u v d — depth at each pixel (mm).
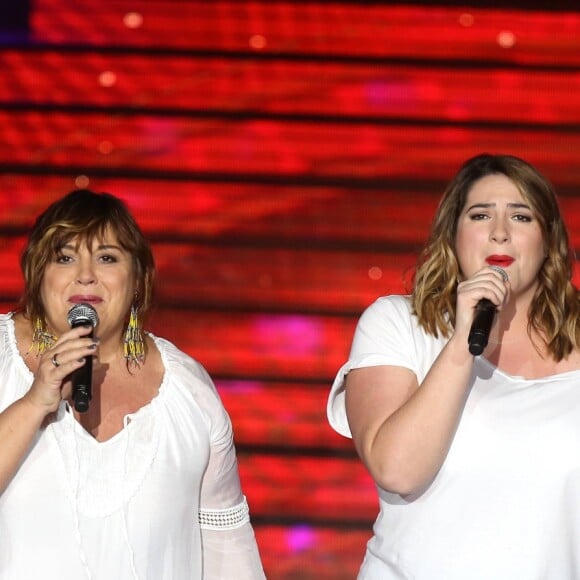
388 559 9648
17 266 17859
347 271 17828
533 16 18016
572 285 10109
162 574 9469
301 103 18047
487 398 9562
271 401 17516
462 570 9336
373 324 9984
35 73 18125
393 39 18047
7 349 9500
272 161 18016
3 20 18141
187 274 17844
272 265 17844
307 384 17578
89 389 8734
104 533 9227
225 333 17719
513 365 9922
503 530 9320
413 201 17906
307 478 17281
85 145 18047
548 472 9352
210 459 10023
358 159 17969
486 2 18016
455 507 9391
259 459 17328
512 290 9820
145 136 18047
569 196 17891
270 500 17234
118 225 9672
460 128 17969
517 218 9844
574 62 18016
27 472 9188
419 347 9828
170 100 18094
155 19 18141
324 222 17906
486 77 18016
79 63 18125
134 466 9406
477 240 9812
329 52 18047
